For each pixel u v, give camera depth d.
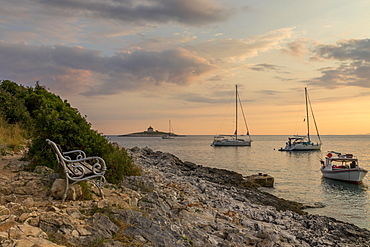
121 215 6.18
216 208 10.62
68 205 6.16
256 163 45.16
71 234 5.07
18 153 10.24
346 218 15.74
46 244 4.40
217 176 22.22
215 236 7.16
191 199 10.59
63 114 10.24
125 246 5.17
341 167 31.12
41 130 9.48
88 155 9.88
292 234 9.52
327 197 21.31
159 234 5.96
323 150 85.19
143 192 9.21
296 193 22.52
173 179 15.20
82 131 10.15
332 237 10.09
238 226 8.72
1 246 4.08
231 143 94.44
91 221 5.66
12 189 6.62
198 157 55.94
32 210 5.62
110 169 9.80
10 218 5.04
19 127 13.49
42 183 7.01
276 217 11.70
